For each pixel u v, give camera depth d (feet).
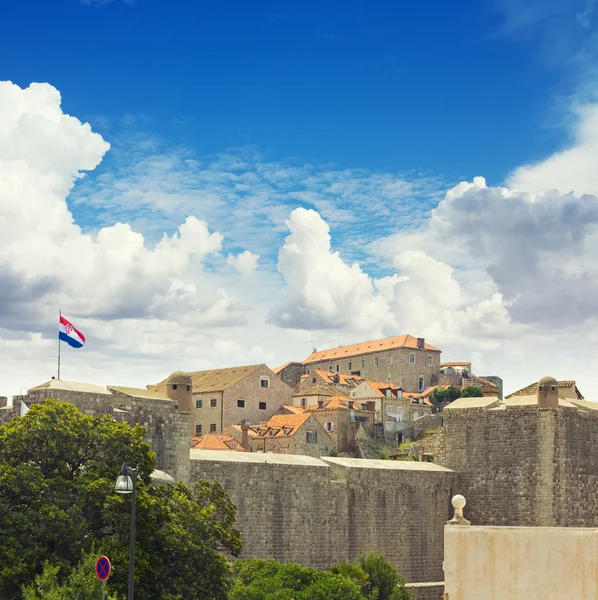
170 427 331.98
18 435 251.19
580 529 120.26
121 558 236.63
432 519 407.23
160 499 259.39
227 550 342.64
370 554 355.56
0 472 244.63
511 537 121.90
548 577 120.16
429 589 371.56
